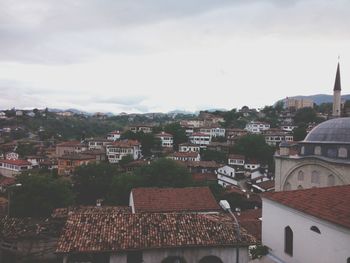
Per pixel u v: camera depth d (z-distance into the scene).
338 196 22.27
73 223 24.67
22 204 54.41
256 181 98.12
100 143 157.88
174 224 25.27
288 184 48.84
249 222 32.84
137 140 144.75
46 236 32.19
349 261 18.17
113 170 84.69
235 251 23.67
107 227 24.31
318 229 20.69
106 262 22.53
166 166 70.44
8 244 31.75
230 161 122.50
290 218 23.45
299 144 50.59
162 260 23.03
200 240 23.50
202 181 83.75
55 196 57.75
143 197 41.59
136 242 22.84
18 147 159.75
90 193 80.81
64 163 114.88
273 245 25.38
